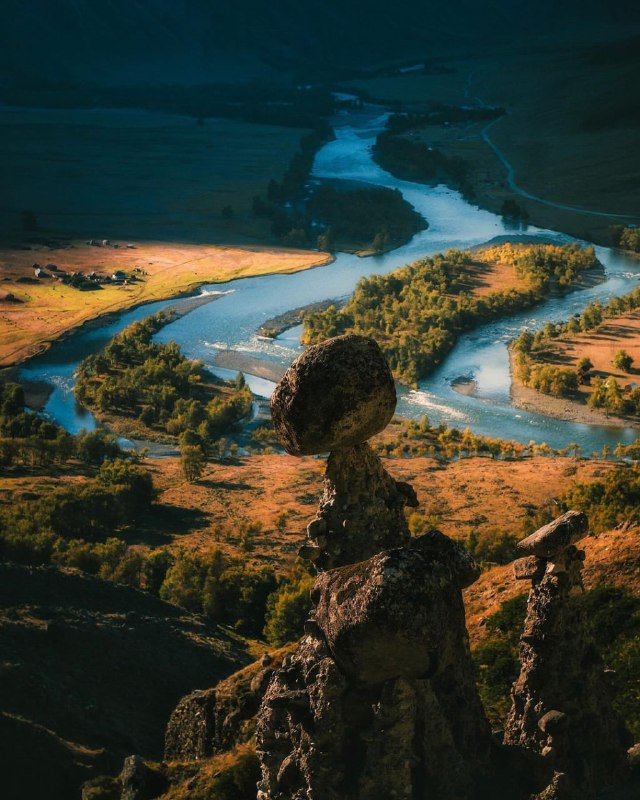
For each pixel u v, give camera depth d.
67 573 80.94
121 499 138.75
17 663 61.84
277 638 85.56
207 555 111.38
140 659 69.81
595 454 172.62
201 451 173.88
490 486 148.88
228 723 28.19
